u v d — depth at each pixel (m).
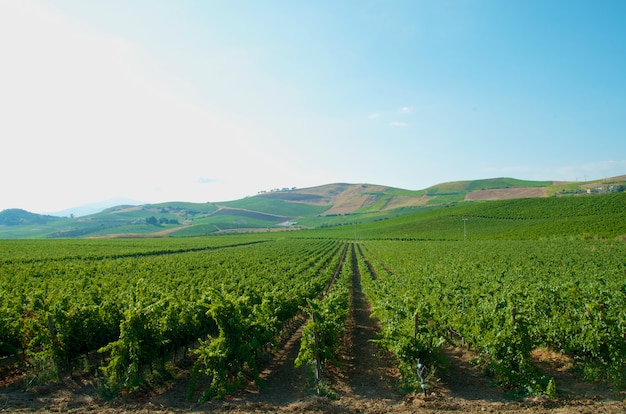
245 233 181.38
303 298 22.53
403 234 125.00
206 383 13.07
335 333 14.04
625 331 13.22
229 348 12.02
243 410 10.95
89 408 11.06
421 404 11.12
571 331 14.20
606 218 95.25
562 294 17.75
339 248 89.00
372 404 11.23
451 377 13.36
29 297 20.52
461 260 45.94
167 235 175.50
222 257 57.81
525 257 46.97
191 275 36.94
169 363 15.40
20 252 64.69
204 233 187.00
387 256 57.41
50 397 11.79
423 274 31.50
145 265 43.56
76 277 34.41
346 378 13.51
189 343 15.93
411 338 12.65
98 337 14.17
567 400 11.27
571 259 42.28
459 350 16.52
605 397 11.52
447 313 17.59
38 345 16.14
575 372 13.55
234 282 28.73
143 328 12.88
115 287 27.55
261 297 20.69
